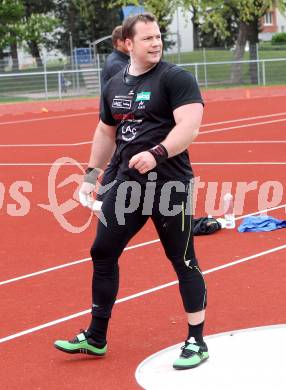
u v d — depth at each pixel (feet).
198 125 25.82
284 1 215.51
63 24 271.28
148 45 26.13
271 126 106.63
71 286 37.42
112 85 27.43
